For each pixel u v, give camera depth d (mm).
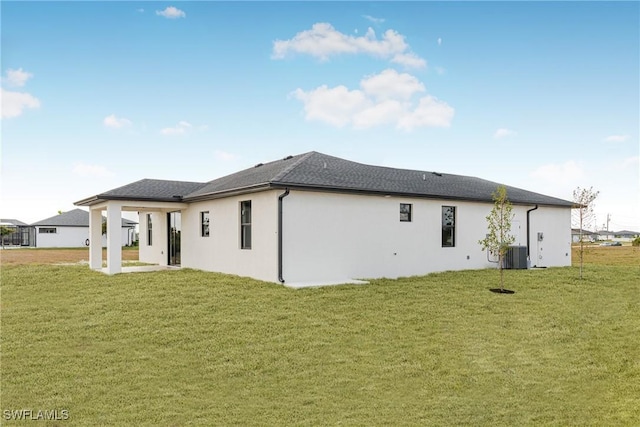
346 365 6664
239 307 9586
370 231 13664
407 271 14445
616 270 16766
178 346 7293
